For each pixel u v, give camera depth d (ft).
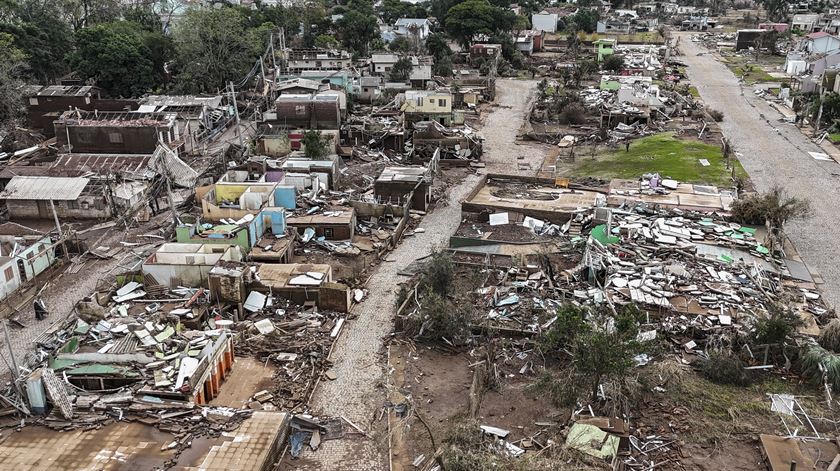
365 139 266.16
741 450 93.56
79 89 293.02
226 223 162.20
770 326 113.70
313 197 185.06
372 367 117.50
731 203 176.35
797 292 138.62
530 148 271.69
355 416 104.53
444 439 96.84
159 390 101.35
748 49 531.91
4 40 299.17
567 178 218.79
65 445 90.74
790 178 222.69
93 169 209.67
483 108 345.92
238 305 132.36
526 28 591.78
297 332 126.82
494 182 205.57
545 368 113.80
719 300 128.98
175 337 114.62
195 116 268.82
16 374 102.17
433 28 579.48
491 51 463.42
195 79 340.39
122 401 99.30
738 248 152.76
